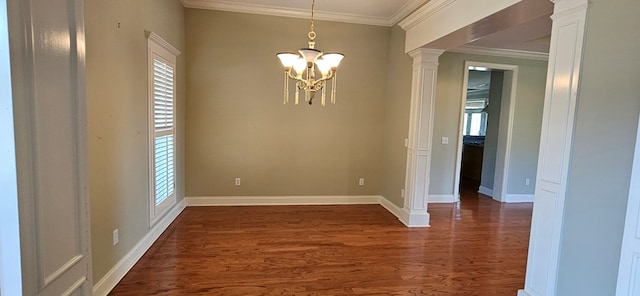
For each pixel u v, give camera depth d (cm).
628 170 162
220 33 442
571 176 193
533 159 562
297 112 474
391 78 478
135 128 282
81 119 102
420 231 393
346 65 477
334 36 469
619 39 166
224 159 463
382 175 505
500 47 505
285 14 451
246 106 460
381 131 500
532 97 551
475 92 1102
